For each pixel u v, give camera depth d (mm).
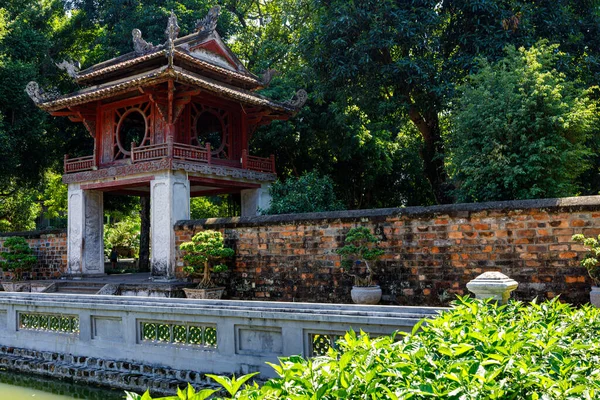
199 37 15180
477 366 2721
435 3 15688
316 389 2588
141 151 13859
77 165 15570
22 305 8500
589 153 11742
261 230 11562
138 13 20344
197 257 11398
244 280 11734
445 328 3635
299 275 10992
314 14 18906
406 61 15148
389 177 24172
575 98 11930
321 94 17234
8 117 19062
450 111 15438
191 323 6770
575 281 8234
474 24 15680
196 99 14797
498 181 11539
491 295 5707
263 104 15148
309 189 15219
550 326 3771
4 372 8172
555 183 11070
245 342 6348
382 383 2705
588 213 8195
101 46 21516
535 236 8617
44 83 20328
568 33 15906
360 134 19109
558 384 2584
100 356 7473
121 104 14891
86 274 15086
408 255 9750
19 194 25625
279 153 20891
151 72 13109
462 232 9266
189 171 13695
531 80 11453
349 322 5609
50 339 8070
